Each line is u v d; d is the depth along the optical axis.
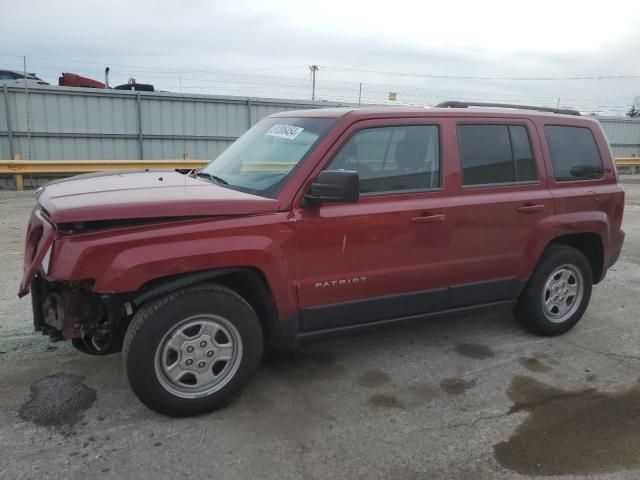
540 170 4.50
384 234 3.74
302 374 4.00
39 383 3.71
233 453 3.03
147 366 3.15
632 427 3.41
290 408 3.52
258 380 3.89
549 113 4.75
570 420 3.47
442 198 4.00
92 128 15.21
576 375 4.10
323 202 3.52
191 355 3.29
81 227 2.96
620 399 3.76
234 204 3.28
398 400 3.66
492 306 4.45
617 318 5.36
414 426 3.35
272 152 3.87
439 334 4.83
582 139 4.86
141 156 16.02
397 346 4.54
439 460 3.02
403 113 3.92
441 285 4.10
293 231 3.44
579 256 4.76
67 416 3.33
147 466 2.89
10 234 8.34
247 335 3.42
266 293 3.49
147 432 3.19
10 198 12.23
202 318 3.28
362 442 3.17
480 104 4.73
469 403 3.65
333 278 3.63
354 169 3.69
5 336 4.45
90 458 2.94
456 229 4.03
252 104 17.38
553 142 4.63
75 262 2.90
